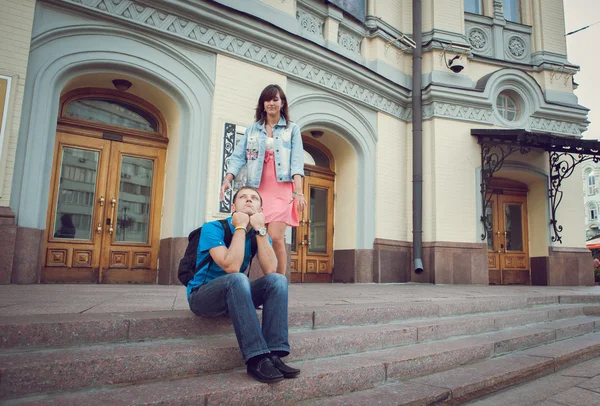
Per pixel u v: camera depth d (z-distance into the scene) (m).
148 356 2.35
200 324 2.86
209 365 2.55
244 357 2.43
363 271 9.10
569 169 11.21
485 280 9.91
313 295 5.46
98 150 6.76
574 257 10.89
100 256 6.62
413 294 6.09
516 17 11.99
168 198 7.04
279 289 2.65
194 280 2.83
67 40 5.93
